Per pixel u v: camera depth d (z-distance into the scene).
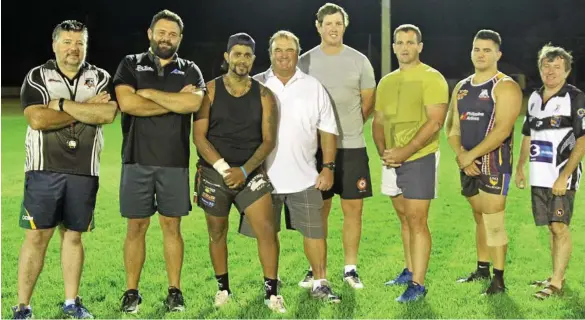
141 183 4.57
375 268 5.63
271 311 4.61
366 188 5.38
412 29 4.91
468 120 4.88
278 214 4.93
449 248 6.20
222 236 4.74
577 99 4.77
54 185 4.37
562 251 4.89
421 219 4.87
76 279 4.57
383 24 18.41
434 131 4.78
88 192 4.48
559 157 4.84
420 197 4.83
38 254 4.45
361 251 6.14
